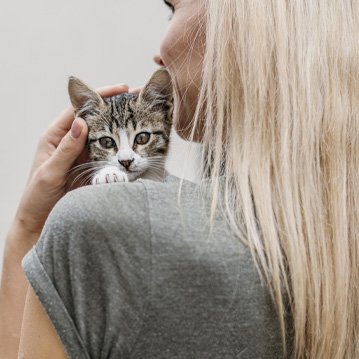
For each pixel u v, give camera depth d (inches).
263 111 33.7
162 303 30.1
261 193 32.5
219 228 31.5
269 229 31.7
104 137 65.9
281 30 34.0
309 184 33.1
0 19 89.8
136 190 32.1
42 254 31.5
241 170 33.3
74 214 31.1
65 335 30.2
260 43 33.9
